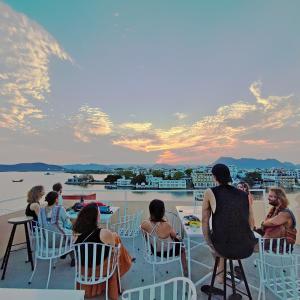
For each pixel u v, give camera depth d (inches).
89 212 96.3
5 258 121.3
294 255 88.9
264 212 181.2
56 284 112.1
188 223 120.6
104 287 98.9
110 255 91.6
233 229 78.5
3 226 143.6
